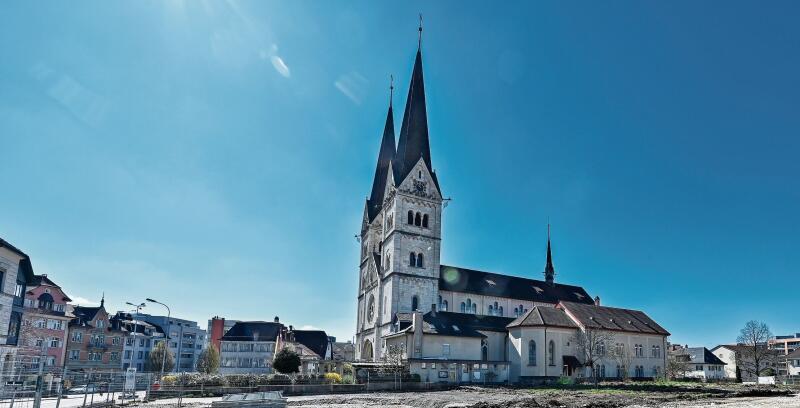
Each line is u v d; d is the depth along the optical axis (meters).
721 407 47.81
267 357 146.38
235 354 146.38
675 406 48.44
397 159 107.62
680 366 118.75
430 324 85.56
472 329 89.81
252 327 152.62
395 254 97.38
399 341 86.25
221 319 151.38
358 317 115.00
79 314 119.19
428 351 81.94
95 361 119.56
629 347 99.88
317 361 76.31
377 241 111.94
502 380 83.19
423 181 103.56
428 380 76.06
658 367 103.31
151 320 174.25
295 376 64.81
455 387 72.62
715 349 168.38
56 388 58.44
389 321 94.88
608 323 99.12
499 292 109.44
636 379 94.56
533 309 94.81
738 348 144.62
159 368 130.25
